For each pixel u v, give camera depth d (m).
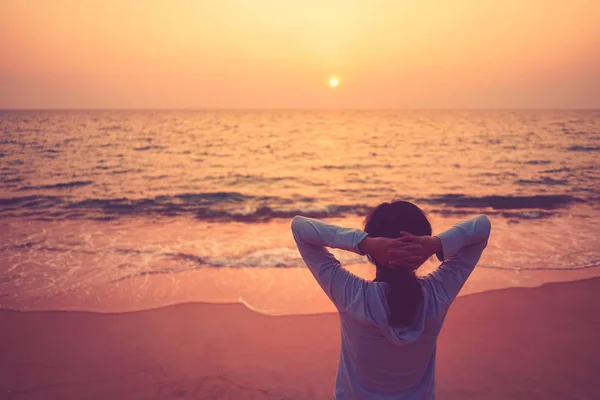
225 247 7.88
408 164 22.44
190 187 16.28
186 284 5.87
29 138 34.34
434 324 1.13
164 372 3.75
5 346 4.20
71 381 3.61
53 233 9.10
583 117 76.62
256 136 42.03
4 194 14.08
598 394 3.42
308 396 3.40
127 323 4.70
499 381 3.60
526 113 109.88
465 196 14.24
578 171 19.02
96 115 92.38
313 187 16.69
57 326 4.62
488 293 5.47
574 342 4.24
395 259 1.02
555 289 5.61
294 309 5.04
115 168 20.39
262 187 16.64
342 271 1.16
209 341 4.29
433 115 102.81
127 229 9.62
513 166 20.91
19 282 5.97
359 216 11.69
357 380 1.20
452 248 1.07
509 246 7.86
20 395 3.40
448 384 3.56
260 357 3.99
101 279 6.07
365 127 56.19
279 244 8.14
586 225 9.76
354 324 1.13
